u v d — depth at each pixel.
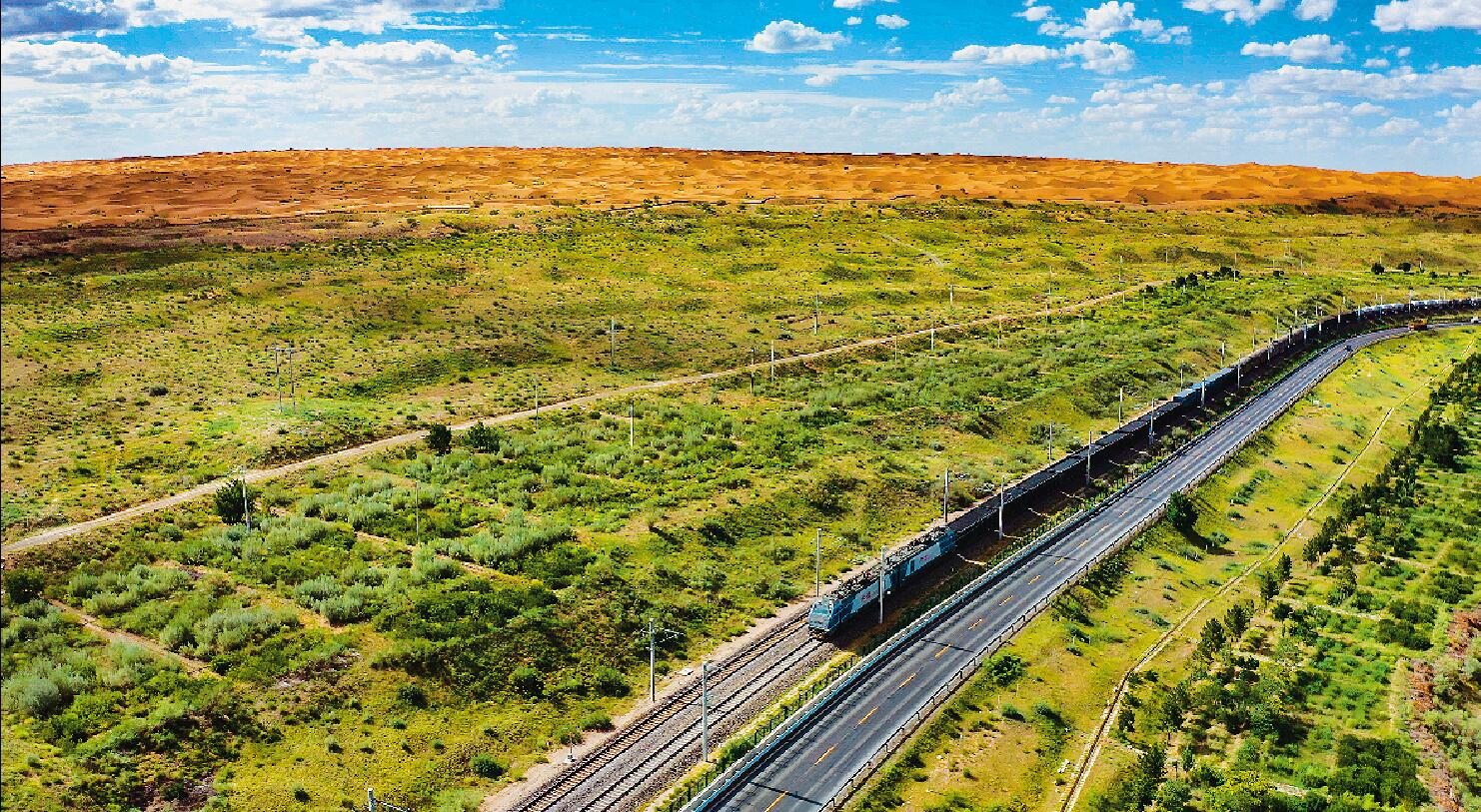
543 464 124.44
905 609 99.50
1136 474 138.12
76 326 160.88
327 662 80.00
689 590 98.06
